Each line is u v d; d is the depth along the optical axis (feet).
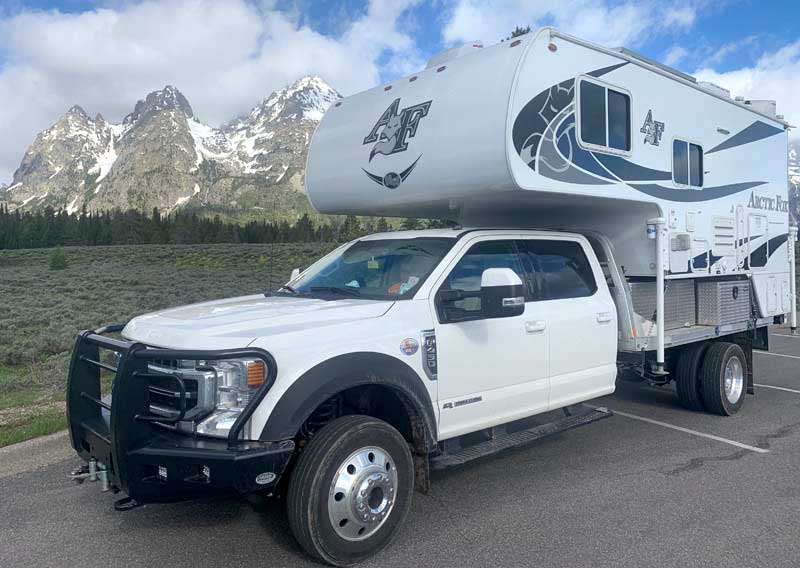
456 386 14.85
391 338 13.56
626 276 22.00
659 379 24.91
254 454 11.28
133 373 11.71
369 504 12.53
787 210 29.58
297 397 11.77
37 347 40.11
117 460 11.67
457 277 15.66
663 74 21.61
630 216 21.57
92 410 13.93
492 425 15.88
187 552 13.15
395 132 19.17
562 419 18.17
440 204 19.70
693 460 18.75
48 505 15.62
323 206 22.34
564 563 12.49
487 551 13.03
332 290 16.61
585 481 17.01
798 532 13.84
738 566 12.34
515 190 16.75
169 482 11.56
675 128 22.17
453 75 18.13
